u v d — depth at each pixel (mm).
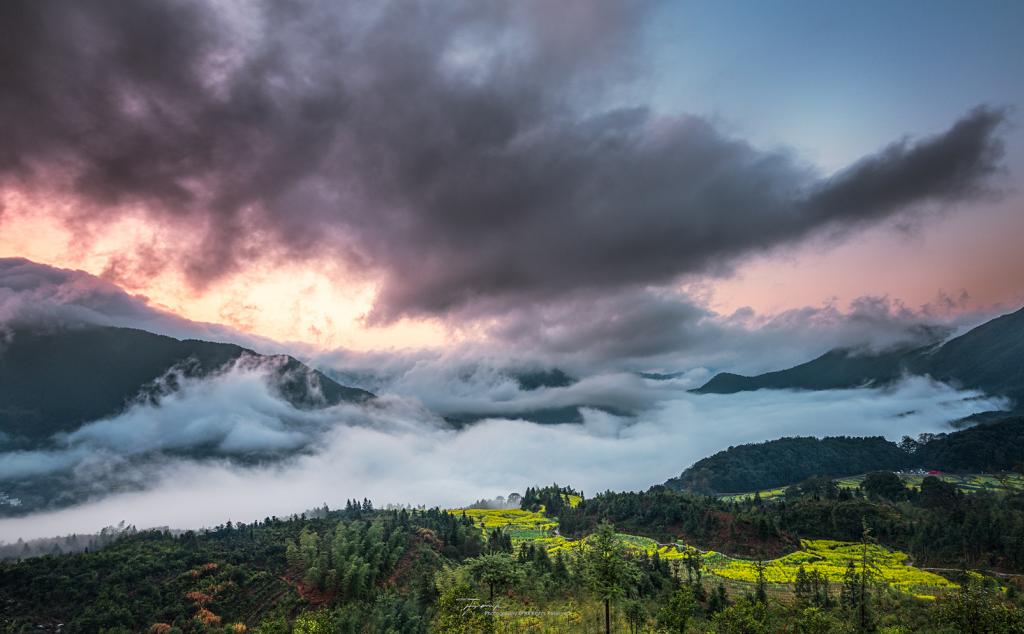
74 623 151625
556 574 164875
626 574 78312
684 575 196250
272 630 134750
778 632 106750
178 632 148375
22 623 152125
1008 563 195875
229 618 159750
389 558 188000
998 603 107125
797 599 145250
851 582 156000
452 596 98312
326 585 171625
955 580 185000
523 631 109188
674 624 107750
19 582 165875
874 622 115750
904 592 157250
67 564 177125
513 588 127250
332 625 139750
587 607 122188
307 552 188500
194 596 163375
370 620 153250
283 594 170125
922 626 114312
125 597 162875
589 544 81875
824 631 102688
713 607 145500
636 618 111000
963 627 101375
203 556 187125
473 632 93250
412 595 168000
